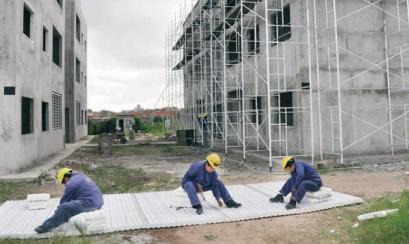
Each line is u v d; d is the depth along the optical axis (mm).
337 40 13234
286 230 5996
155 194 8469
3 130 11461
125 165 14148
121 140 25750
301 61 13945
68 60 26859
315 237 5609
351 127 14086
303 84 13859
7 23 11523
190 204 7184
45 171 12102
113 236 5824
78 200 6160
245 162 14000
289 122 15117
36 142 14078
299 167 7234
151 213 6848
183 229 6137
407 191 7344
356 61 14227
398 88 14492
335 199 7516
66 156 16969
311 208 6965
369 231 5348
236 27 17531
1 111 11469
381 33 14648
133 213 6871
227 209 7066
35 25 13922
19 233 5789
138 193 8617
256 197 8023
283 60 13898
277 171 11906
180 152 18688
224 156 16094
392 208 6484
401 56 14570
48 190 9734
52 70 17359
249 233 5906
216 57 21609
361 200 7461
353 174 10820
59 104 19531
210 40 20250
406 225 5082
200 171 7145
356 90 14188
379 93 14484
